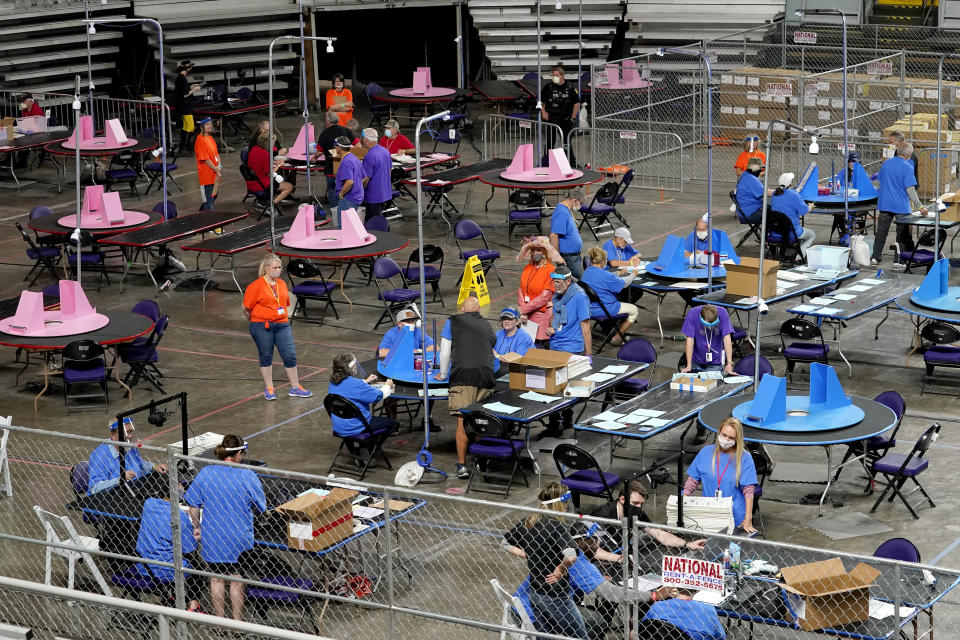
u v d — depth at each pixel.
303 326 21.45
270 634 11.01
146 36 37.22
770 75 31.33
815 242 25.12
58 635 12.44
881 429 14.34
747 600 11.21
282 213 28.25
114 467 13.23
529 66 36.44
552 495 11.73
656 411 15.34
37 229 23.78
